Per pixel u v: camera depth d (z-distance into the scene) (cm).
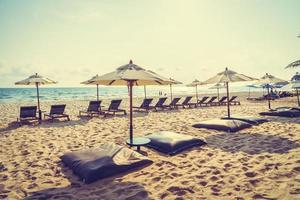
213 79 724
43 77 1009
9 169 428
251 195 309
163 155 486
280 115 956
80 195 324
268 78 1015
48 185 359
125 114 1173
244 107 1471
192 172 392
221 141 584
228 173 382
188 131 718
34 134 718
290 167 391
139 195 318
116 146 453
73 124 891
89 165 384
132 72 402
